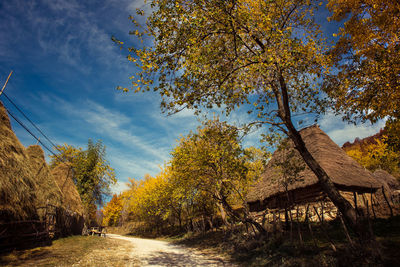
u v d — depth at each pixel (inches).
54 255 317.4
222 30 274.7
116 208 1924.2
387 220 316.5
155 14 247.9
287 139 339.3
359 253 214.5
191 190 605.9
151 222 1397.6
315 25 324.5
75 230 616.7
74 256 327.6
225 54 290.2
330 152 586.2
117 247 495.2
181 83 258.8
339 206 255.8
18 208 318.0
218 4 257.0
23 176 362.6
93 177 839.1
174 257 395.9
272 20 298.0
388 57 282.5
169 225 1380.4
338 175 493.0
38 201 416.2
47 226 417.1
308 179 491.8
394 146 316.5
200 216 1011.9
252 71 267.0
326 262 217.5
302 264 231.0
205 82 281.6
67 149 852.6
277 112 307.4
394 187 789.2
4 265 235.3
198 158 508.7
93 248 431.2
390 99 305.0
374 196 519.5
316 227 383.9
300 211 489.1
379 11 306.5
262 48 298.8
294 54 272.5
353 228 239.0
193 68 241.3
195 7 244.7
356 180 512.7
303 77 326.0
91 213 1127.6
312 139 649.0
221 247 469.4
